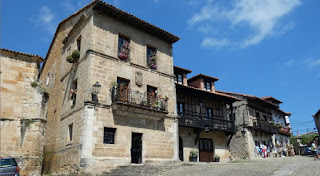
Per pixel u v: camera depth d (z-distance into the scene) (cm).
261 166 1600
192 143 2427
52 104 2212
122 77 1831
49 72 2512
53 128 2059
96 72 1712
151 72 2019
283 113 4397
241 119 3180
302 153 4125
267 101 3944
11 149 1559
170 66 2191
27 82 1714
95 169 1488
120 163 1633
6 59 1681
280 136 4081
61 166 1738
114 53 1845
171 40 2236
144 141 1808
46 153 2066
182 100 2467
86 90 1653
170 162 1891
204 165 1755
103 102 1686
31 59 1769
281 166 1561
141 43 2036
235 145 3139
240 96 3275
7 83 1650
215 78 2962
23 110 1656
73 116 1745
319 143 4131
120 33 1928
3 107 1599
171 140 1980
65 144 1762
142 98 1864
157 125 1922
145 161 1769
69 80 1961
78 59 1884
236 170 1443
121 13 1883
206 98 2552
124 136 1712
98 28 1812
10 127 1591
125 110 1712
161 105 1948
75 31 2048
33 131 1628
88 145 1543
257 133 3328
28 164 1553
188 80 2997
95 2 1770
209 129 2414
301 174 1178
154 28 2066
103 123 1642
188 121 2325
